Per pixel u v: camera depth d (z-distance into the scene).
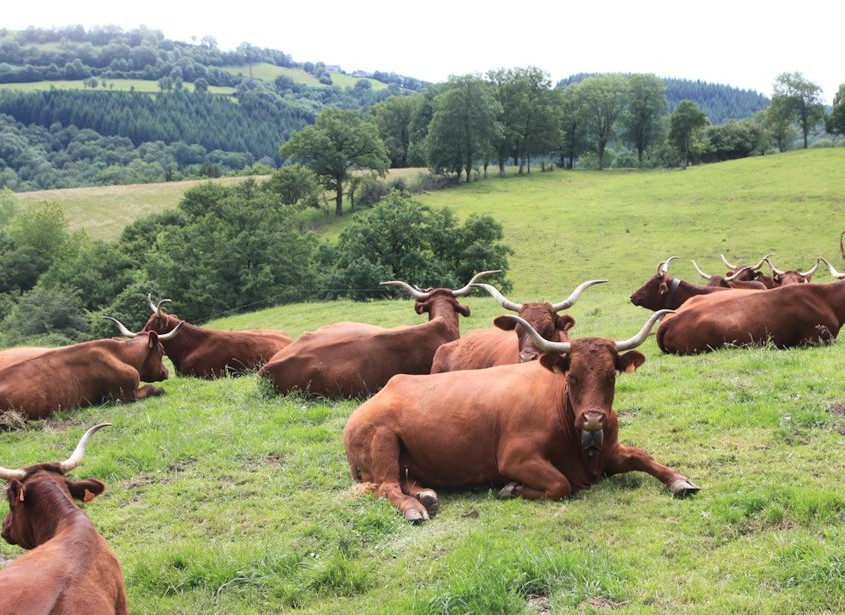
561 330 12.77
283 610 7.55
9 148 197.62
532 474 9.27
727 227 72.62
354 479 10.29
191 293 56.44
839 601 6.48
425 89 150.12
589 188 105.81
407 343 14.89
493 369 10.30
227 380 17.59
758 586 6.86
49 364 15.56
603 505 8.81
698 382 12.82
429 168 120.88
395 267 53.00
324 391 14.73
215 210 84.31
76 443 13.47
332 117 105.56
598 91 142.25
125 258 76.19
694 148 134.25
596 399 8.66
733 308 15.23
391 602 7.27
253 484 10.72
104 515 10.18
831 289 15.04
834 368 12.74
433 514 9.29
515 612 6.90
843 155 99.06
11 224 92.75
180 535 9.45
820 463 9.32
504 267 56.69
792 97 140.25
